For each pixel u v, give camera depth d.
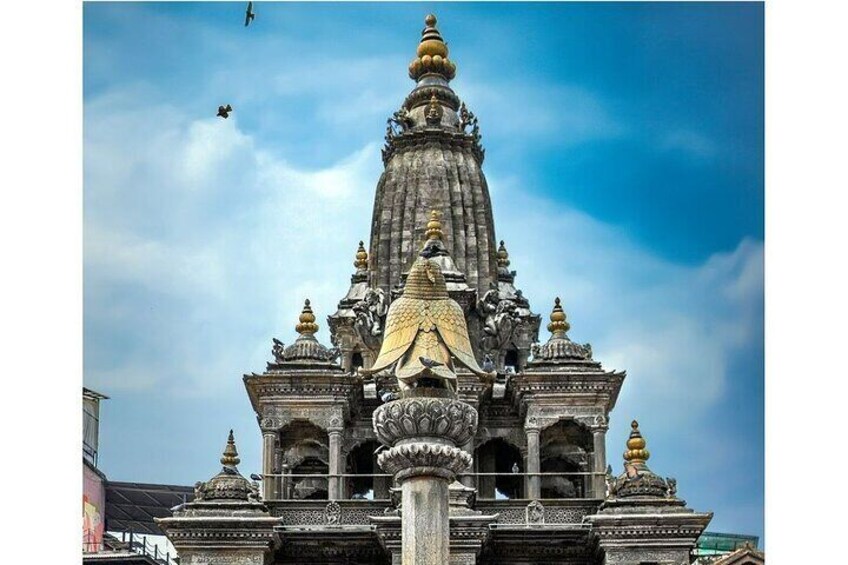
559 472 68.38
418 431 35.31
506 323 69.12
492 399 66.56
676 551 56.31
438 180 73.38
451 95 77.44
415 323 37.22
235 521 56.53
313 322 67.25
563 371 64.00
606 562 56.56
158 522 56.53
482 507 60.44
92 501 82.88
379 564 59.50
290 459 68.44
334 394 64.62
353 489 70.00
